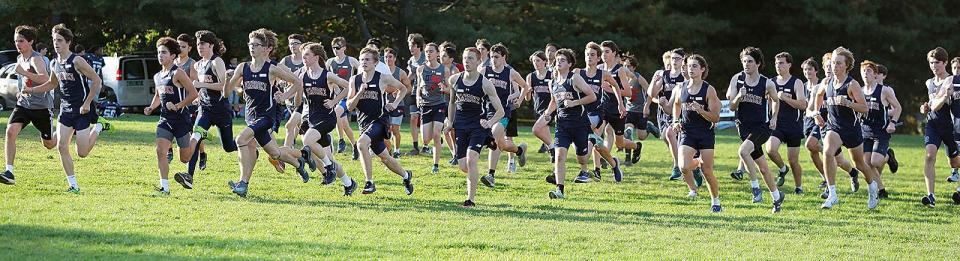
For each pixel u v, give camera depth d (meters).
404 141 22.97
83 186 13.22
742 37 45.62
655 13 40.69
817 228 12.09
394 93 18.36
